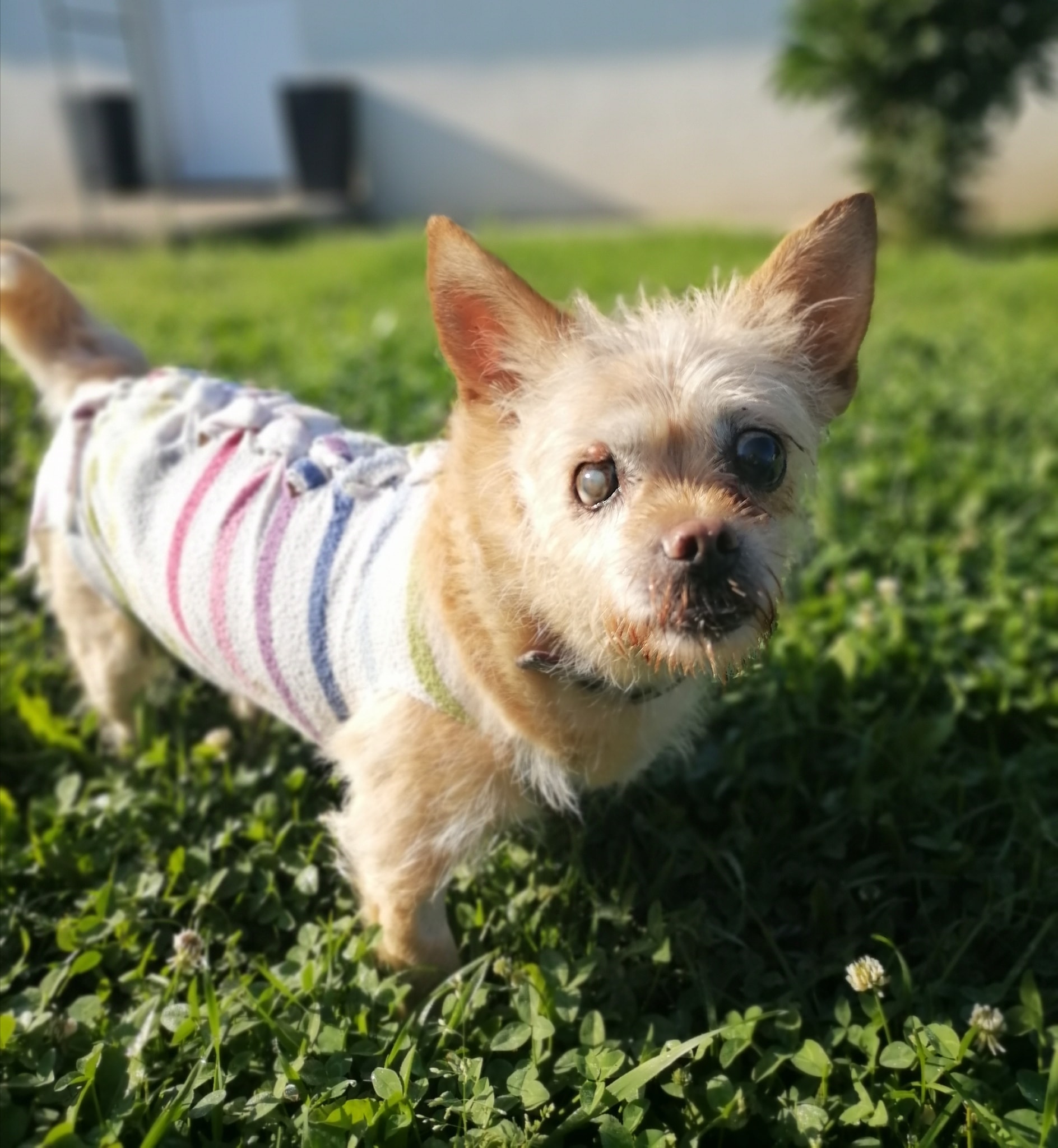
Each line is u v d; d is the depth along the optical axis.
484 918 0.45
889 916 0.43
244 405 0.46
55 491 0.49
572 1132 0.36
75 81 2.87
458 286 0.37
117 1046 0.37
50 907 0.45
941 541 0.70
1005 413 0.93
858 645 0.58
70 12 2.69
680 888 0.46
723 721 0.54
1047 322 1.32
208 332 1.22
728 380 0.36
